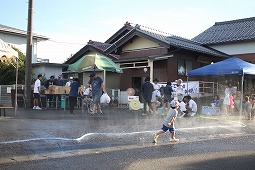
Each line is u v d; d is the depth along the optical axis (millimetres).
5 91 17906
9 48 10484
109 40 24328
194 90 16625
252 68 14992
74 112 13445
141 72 19625
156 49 19219
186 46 18594
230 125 10805
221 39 24000
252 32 23375
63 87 14703
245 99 14906
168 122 7273
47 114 12070
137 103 16047
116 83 22062
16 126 8461
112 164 5074
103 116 12094
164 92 13375
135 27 19625
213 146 6859
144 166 4953
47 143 6605
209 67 15742
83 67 15742
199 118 12820
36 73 24344
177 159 5484
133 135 8008
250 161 5395
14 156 5492
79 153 5883
